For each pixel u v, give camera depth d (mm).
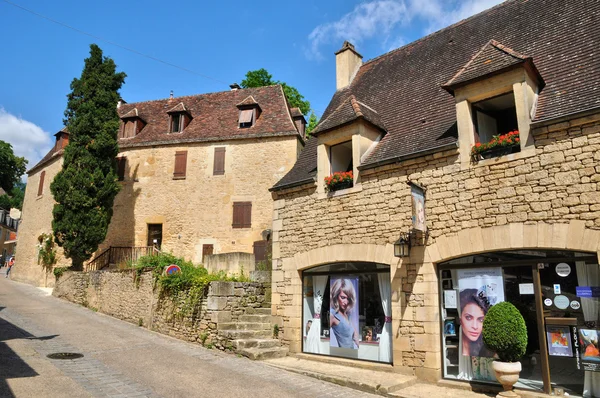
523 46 8492
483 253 6891
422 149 7828
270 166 18797
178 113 21062
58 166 22484
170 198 19781
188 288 10602
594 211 5824
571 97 6551
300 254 9461
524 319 6387
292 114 20562
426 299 7324
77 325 11625
